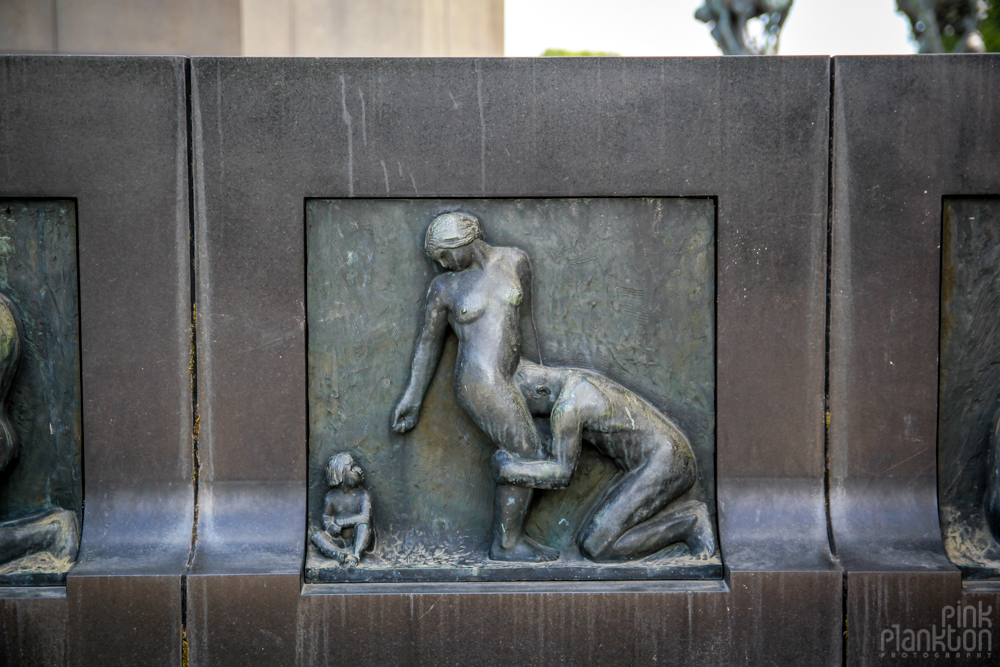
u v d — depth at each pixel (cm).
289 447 241
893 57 236
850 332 241
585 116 237
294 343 239
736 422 242
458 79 235
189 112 234
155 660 230
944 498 247
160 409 240
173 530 240
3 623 229
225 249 237
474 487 245
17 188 234
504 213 241
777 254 239
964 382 247
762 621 232
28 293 240
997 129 237
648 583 235
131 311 238
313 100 235
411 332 242
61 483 244
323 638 231
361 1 446
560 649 232
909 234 240
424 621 231
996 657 231
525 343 243
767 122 237
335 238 240
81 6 413
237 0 424
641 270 242
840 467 244
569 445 234
